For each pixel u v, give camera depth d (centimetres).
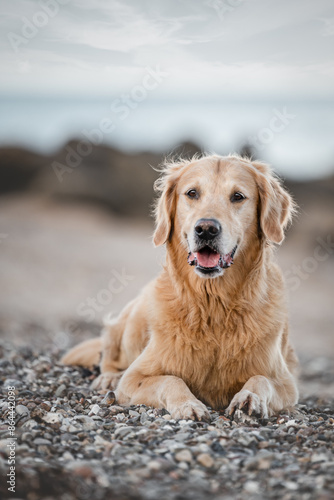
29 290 1552
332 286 1983
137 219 3172
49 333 1022
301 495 302
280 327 518
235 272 498
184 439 383
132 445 371
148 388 489
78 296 1528
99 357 682
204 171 514
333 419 482
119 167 3372
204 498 299
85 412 477
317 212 2889
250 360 498
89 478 313
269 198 523
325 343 1243
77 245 2328
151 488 308
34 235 2466
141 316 584
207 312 495
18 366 664
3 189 3369
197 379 503
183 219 516
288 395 523
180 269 513
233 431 398
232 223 486
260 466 339
